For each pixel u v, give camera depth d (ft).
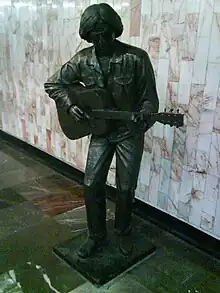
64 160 11.42
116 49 5.89
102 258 6.60
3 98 14.24
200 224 7.48
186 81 7.13
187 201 7.66
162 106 7.75
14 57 12.75
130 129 5.70
